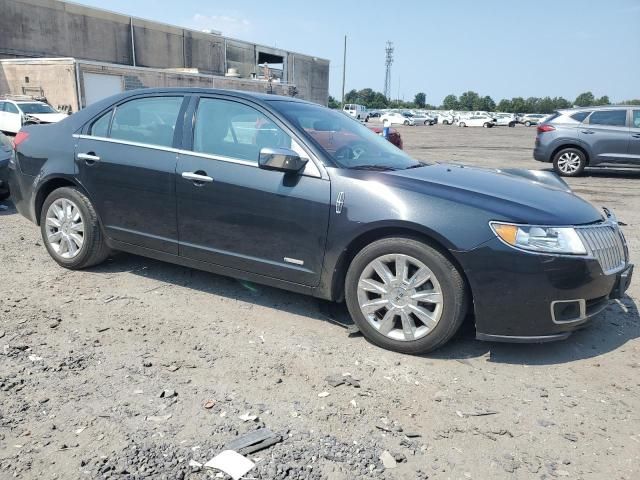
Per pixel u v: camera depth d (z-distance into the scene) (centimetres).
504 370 346
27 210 525
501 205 346
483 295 337
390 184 362
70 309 414
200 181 413
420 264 348
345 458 256
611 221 376
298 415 289
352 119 499
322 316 419
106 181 460
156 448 257
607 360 362
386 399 308
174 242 439
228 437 267
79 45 4338
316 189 373
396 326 368
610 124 1284
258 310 427
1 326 380
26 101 2291
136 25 4800
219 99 428
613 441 277
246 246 405
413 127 5575
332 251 371
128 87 3519
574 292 336
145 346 361
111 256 544
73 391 304
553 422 292
